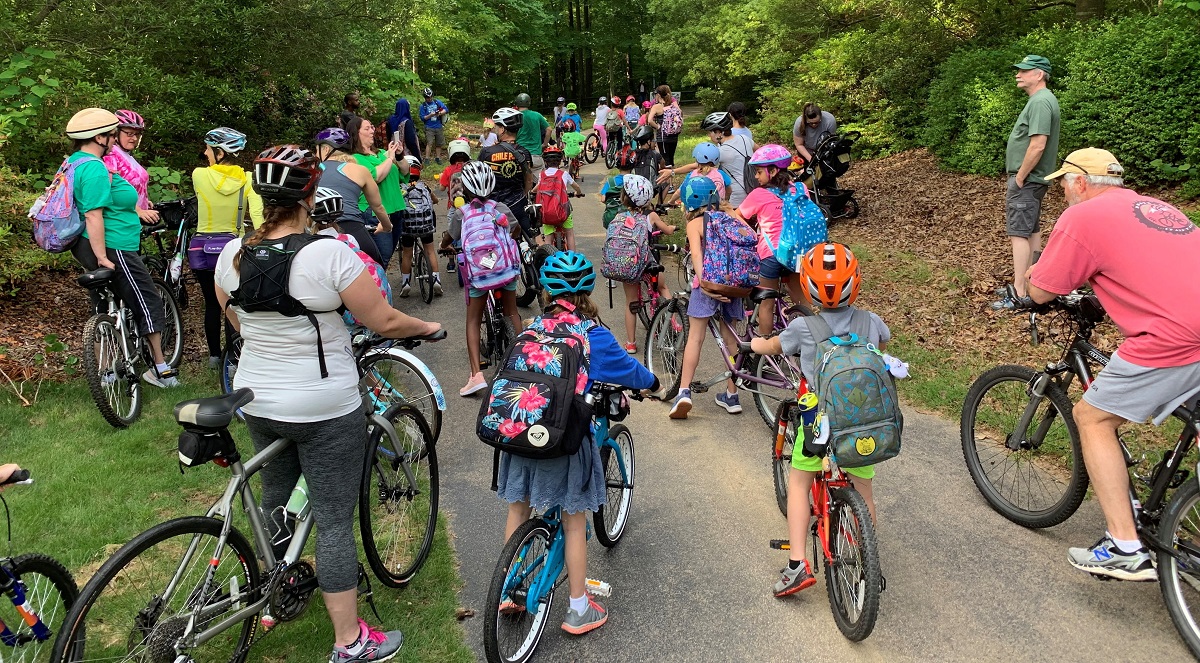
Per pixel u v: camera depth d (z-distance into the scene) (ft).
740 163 27.37
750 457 17.38
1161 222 11.21
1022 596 12.38
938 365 21.08
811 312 16.93
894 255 29.71
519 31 125.49
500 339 21.39
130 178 20.61
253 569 10.36
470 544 14.38
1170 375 10.97
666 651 11.57
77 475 15.69
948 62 42.47
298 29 36.04
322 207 14.38
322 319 9.98
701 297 18.19
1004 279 25.49
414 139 47.91
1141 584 12.51
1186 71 28.12
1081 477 13.02
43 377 20.12
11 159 26.73
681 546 14.15
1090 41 32.09
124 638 9.42
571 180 29.14
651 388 11.85
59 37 30.32
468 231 20.13
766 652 11.49
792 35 62.85
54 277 27.17
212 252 20.11
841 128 49.06
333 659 10.80
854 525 11.18
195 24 32.91
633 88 158.30
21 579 9.88
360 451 10.65
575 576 11.57
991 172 37.06
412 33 71.31
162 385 20.40
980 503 15.07
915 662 11.11
